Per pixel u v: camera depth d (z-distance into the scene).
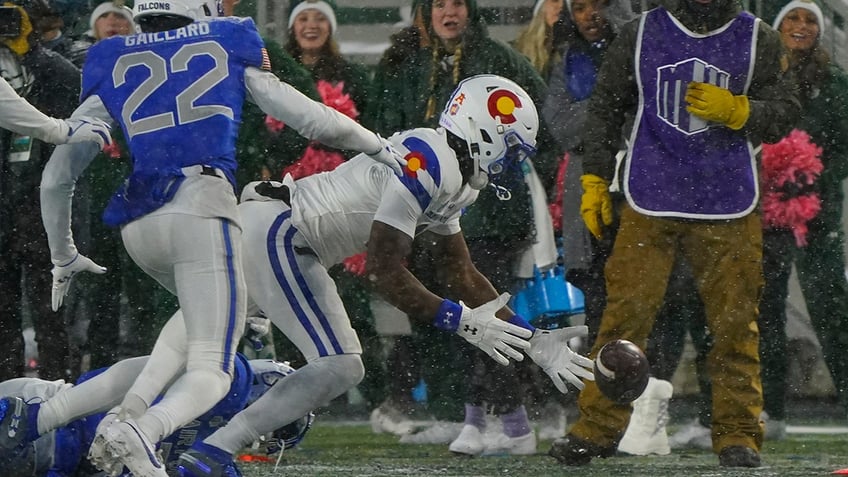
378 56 30.06
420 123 24.14
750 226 21.08
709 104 20.52
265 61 16.41
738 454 20.97
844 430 26.48
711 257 21.00
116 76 16.36
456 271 18.44
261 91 16.28
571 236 23.27
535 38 25.17
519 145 17.52
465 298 18.47
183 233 15.91
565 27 23.47
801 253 25.36
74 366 25.53
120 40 16.52
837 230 25.20
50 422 16.17
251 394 17.41
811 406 29.19
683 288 24.42
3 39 23.38
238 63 16.28
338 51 25.75
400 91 24.34
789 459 22.12
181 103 16.09
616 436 21.27
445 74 24.06
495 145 17.38
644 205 20.89
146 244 16.16
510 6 28.70
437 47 24.03
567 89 23.45
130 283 25.39
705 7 20.80
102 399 16.28
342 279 26.33
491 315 17.12
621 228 21.27
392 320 28.80
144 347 25.48
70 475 16.73
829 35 26.94
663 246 21.12
